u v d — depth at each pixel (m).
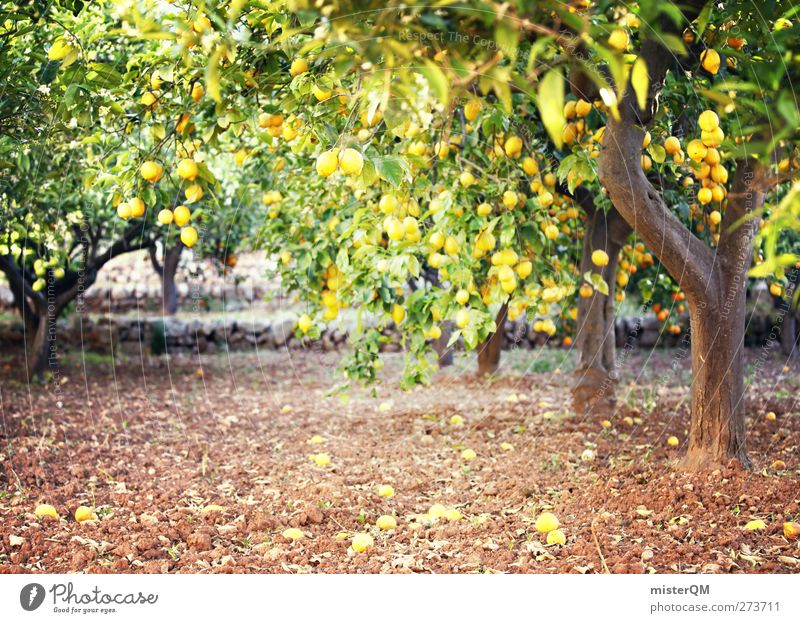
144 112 3.23
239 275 10.13
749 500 3.48
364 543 3.16
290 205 5.46
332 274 4.69
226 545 3.25
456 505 3.88
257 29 3.02
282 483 4.34
